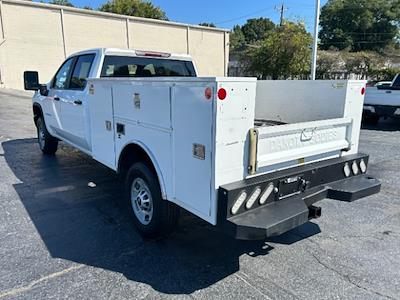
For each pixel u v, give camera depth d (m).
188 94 2.53
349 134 3.45
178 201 2.84
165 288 2.66
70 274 2.83
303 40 26.69
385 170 6.05
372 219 4.02
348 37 60.44
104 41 27.56
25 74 6.32
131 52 4.82
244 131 2.47
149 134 3.11
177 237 3.51
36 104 6.81
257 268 2.96
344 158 3.35
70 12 25.42
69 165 6.18
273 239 3.50
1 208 4.18
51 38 24.83
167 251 3.23
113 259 3.07
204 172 2.49
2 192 4.74
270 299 2.54
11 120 11.54
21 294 2.55
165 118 2.84
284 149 2.82
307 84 3.80
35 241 3.38
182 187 2.76
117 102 3.60
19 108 14.62
